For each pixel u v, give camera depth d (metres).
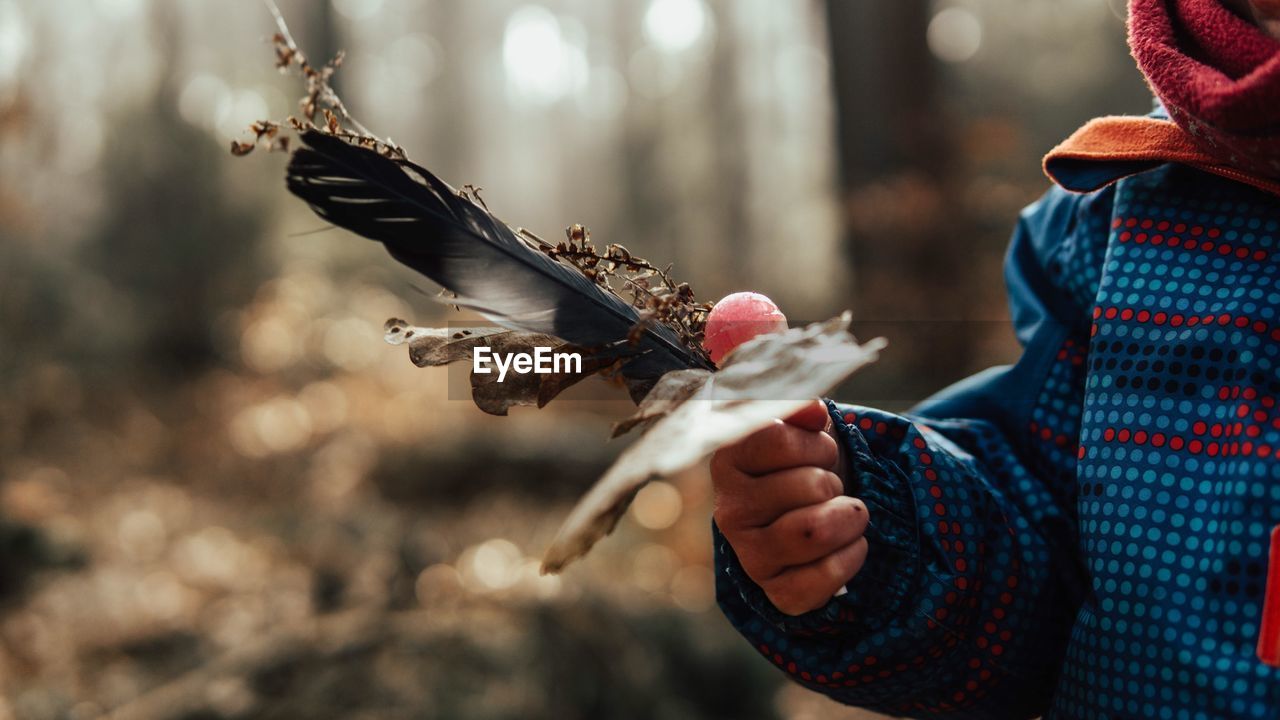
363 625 2.90
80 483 6.18
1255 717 0.67
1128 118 0.86
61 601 4.18
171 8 13.42
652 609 3.11
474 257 0.67
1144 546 0.73
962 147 7.17
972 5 20.89
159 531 5.58
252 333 8.77
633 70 28.88
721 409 0.59
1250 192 0.78
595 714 2.70
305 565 4.03
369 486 6.44
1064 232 0.95
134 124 9.18
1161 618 0.72
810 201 14.59
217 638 3.61
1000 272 6.73
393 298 9.84
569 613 2.89
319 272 9.45
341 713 2.58
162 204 8.94
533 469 6.33
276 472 6.82
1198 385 0.74
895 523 0.80
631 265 0.75
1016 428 0.94
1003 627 0.83
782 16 26.86
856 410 0.88
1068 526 0.88
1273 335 0.73
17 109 7.35
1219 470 0.72
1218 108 0.70
